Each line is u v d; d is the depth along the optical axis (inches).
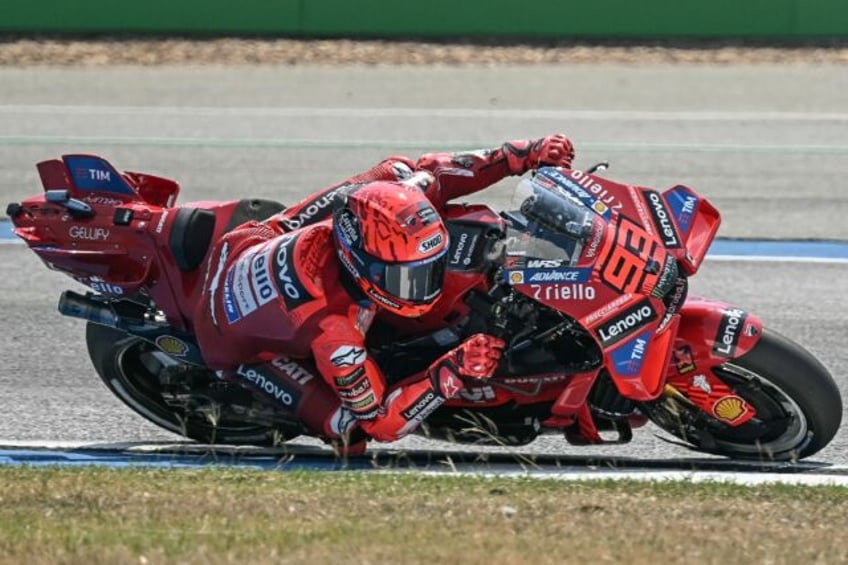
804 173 1875.0
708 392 821.2
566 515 667.4
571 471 837.8
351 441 837.8
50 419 985.5
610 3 2783.0
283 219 874.1
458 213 858.8
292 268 794.8
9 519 657.6
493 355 784.9
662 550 601.3
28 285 1336.1
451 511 671.8
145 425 981.2
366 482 747.4
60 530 629.3
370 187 785.6
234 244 861.2
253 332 815.7
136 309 924.0
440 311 812.0
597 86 2517.2
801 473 835.4
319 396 828.0
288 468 864.3
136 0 2795.3
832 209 1673.2
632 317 773.3
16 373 1086.4
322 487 730.8
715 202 1711.4
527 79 2573.8
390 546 595.5
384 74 2613.2
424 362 828.6
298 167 1903.3
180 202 1701.5
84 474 765.9
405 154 1989.4
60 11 2795.3
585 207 799.1
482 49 2773.1
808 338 1182.9
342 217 779.4
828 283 1357.0
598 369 799.7
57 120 2220.7
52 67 2647.6
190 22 2795.3
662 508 687.7
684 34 2785.4
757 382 819.4
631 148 2034.9
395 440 804.6
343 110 2313.0
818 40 2783.0
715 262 1434.5
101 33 2797.7
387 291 765.3
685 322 807.7
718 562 583.5
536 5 2778.1
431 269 764.0
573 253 783.1
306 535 614.5
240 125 2192.4
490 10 2785.4
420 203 775.1
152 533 621.9
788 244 1509.6
